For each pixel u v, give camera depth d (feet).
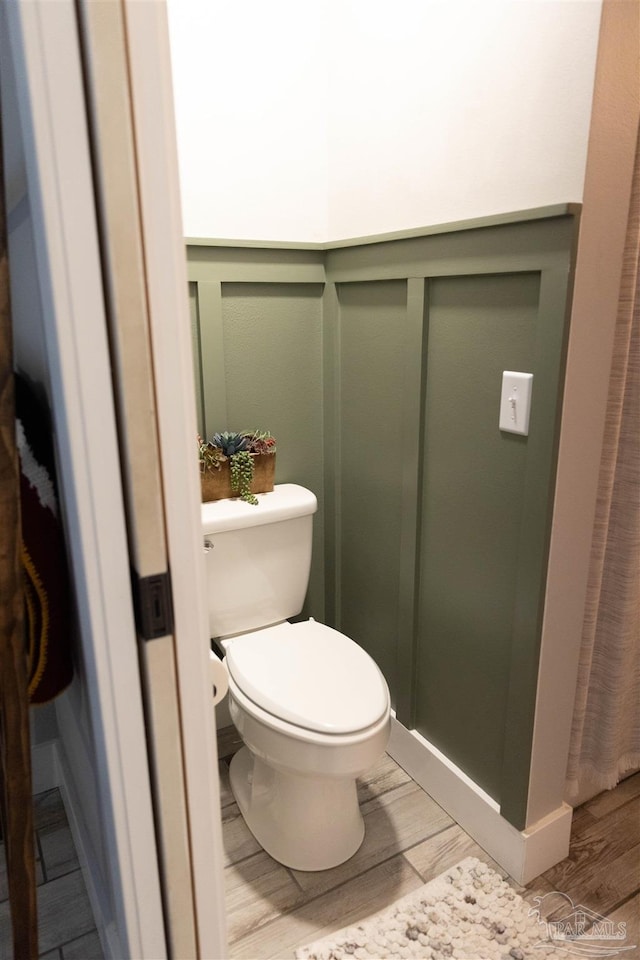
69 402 1.98
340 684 5.06
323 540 7.20
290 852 5.23
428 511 5.58
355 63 5.67
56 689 2.63
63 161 1.82
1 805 2.66
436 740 5.91
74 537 2.16
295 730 4.69
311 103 6.12
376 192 5.66
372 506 6.34
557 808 5.17
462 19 4.53
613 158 3.97
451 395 5.14
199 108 5.65
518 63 4.17
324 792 5.15
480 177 4.58
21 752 2.25
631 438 4.67
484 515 4.97
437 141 4.91
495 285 4.58
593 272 4.10
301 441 6.86
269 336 6.43
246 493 6.14
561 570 4.57
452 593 5.43
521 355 4.45
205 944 2.73
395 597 6.17
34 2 1.70
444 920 4.74
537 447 4.36
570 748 5.26
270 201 6.13
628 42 3.81
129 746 2.33
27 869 2.40
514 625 4.76
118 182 1.88
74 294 1.91
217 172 5.84
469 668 5.35
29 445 2.51
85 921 4.65
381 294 5.77
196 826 2.55
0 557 2.06
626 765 5.77
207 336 6.07
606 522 4.73
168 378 2.09
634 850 5.35
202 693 2.42
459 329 4.97
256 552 6.00
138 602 2.22
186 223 5.82
